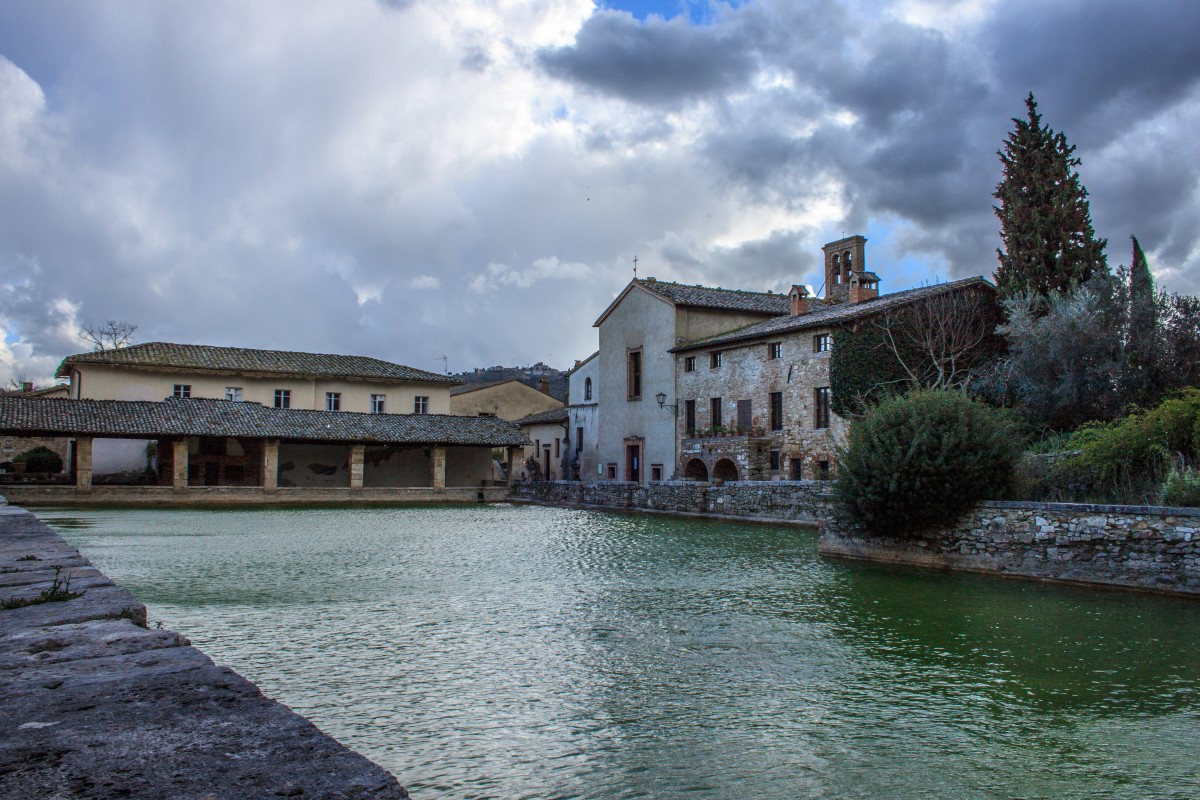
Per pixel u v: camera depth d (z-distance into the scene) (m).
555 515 40.50
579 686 9.54
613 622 13.15
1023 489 20.14
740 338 43.00
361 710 8.57
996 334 35.62
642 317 51.66
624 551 23.70
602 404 55.12
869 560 21.44
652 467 50.16
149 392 56.28
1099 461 20.33
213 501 47.28
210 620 12.98
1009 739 8.01
